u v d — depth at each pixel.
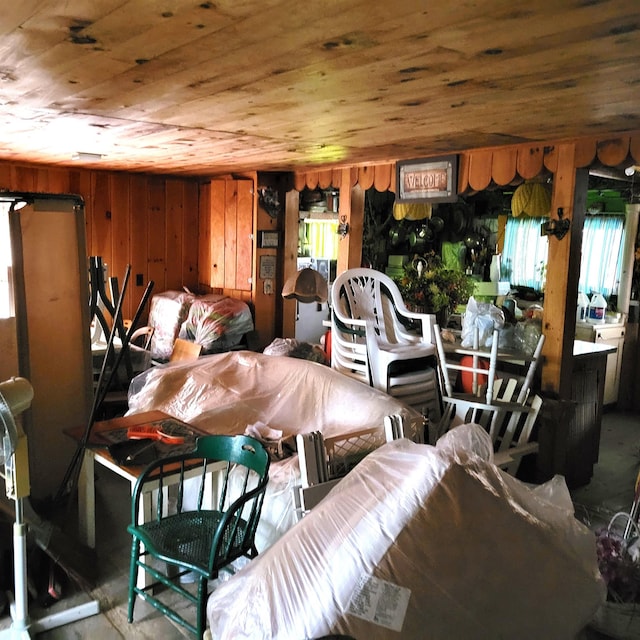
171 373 3.84
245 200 5.54
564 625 1.65
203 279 6.25
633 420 5.27
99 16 1.48
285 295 4.46
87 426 2.94
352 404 3.28
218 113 2.72
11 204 3.08
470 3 1.35
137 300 5.98
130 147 3.97
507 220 6.40
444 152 3.86
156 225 6.02
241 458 2.45
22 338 3.16
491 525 1.74
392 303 4.16
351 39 1.63
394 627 1.54
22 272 3.14
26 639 2.25
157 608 2.27
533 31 1.54
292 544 1.79
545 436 3.53
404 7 1.38
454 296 4.48
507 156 3.59
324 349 4.67
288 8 1.41
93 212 5.64
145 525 2.36
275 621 1.63
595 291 5.70
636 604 2.19
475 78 2.03
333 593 1.61
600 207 5.63
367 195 6.77
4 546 2.53
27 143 3.89
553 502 2.11
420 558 1.64
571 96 2.28
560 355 3.47
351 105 2.49
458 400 3.52
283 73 2.00
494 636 1.57
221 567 2.12
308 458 2.42
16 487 2.18
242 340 5.51
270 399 3.60
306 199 6.42
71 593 2.56
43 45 1.73
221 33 1.60
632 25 1.49
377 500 1.82
